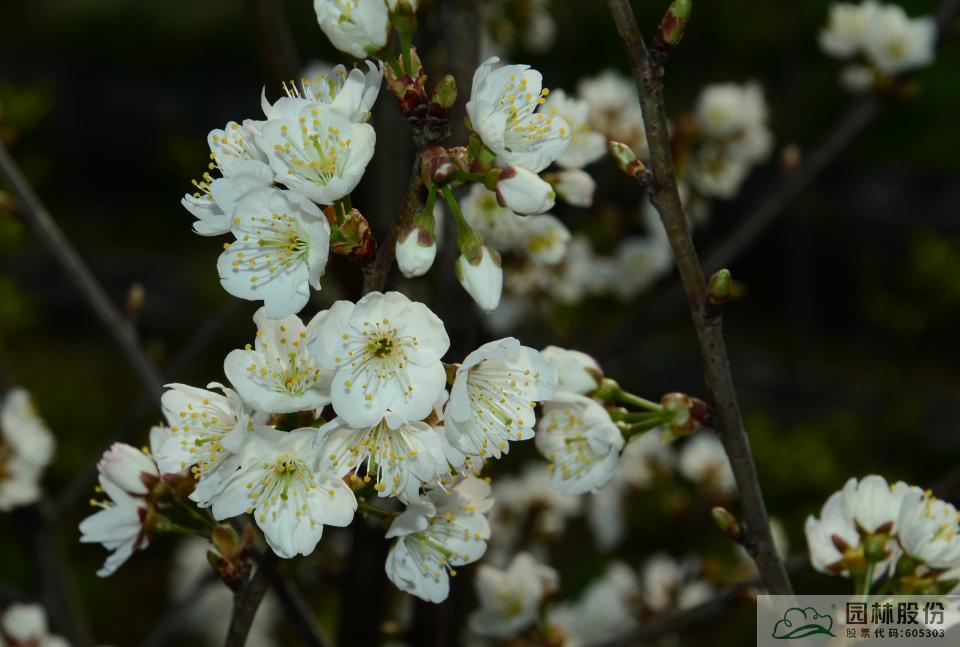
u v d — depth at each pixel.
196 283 16.88
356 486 2.64
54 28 21.19
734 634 8.27
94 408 14.20
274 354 2.58
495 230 4.46
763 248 14.81
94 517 2.85
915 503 2.87
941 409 11.84
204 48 20.44
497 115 2.53
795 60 10.12
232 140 2.73
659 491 6.67
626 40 2.66
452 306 4.28
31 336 16.67
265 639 7.54
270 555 2.72
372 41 2.67
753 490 2.95
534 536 6.27
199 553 8.00
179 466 2.67
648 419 3.07
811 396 12.67
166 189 19.88
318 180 2.56
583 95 5.64
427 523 2.69
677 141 5.91
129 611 11.41
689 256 2.79
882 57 5.82
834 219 14.20
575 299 5.94
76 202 20.12
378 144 4.99
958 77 15.12
